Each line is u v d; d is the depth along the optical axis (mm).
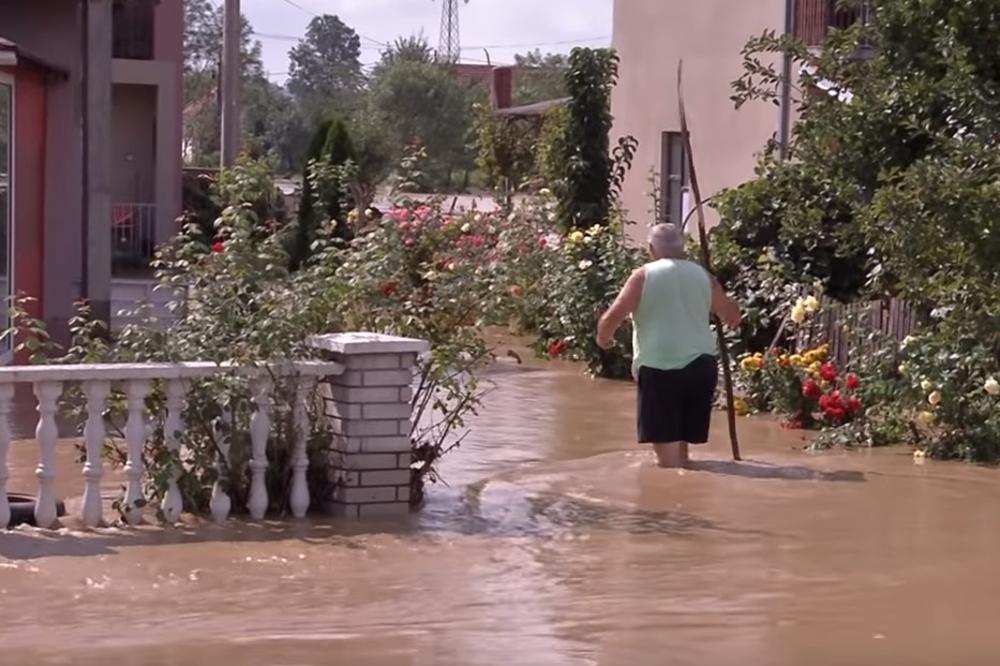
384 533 9352
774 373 14805
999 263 13211
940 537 9453
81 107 17766
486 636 7129
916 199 13320
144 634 7137
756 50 18344
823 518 10008
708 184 25500
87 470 9242
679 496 10742
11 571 8234
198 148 75125
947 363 12844
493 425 14297
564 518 9938
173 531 9227
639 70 27750
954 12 15609
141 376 9258
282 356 9578
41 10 20453
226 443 9547
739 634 7207
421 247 12047
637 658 6793
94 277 17031
